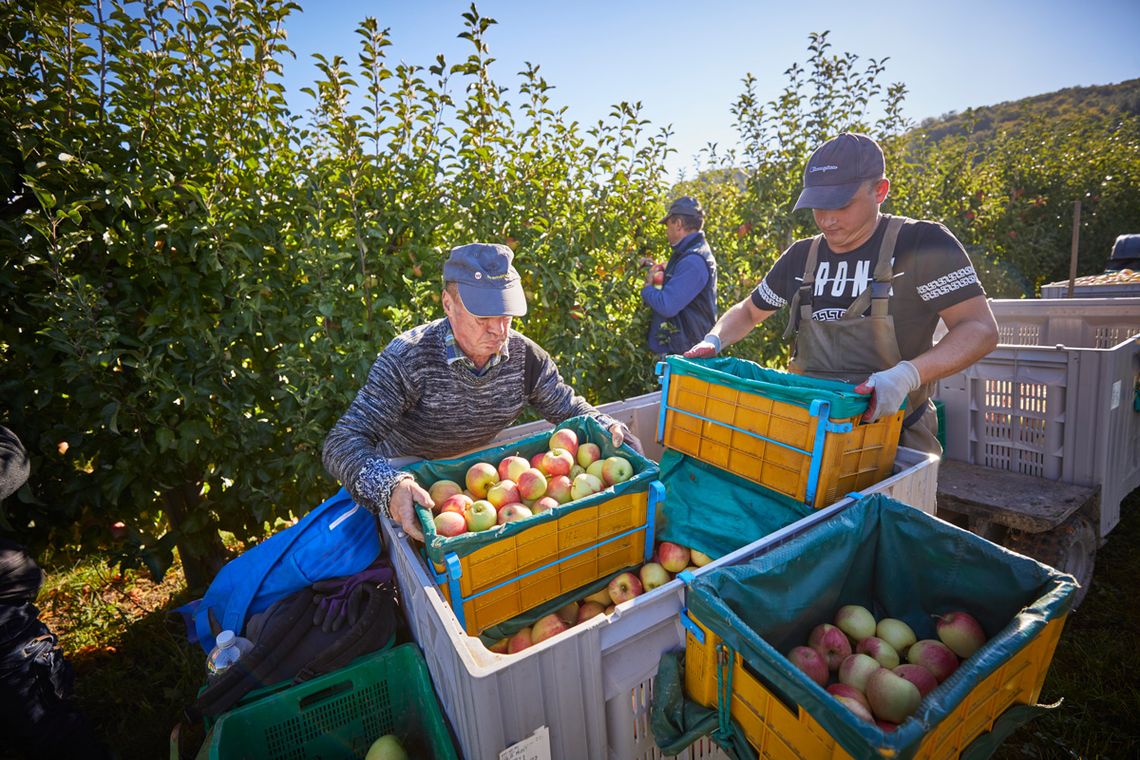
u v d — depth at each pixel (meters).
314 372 3.10
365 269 3.31
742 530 2.12
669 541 2.21
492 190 3.76
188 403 2.82
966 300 2.22
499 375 2.35
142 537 3.03
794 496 2.06
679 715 1.50
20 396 2.62
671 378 2.64
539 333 4.16
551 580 1.94
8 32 2.51
